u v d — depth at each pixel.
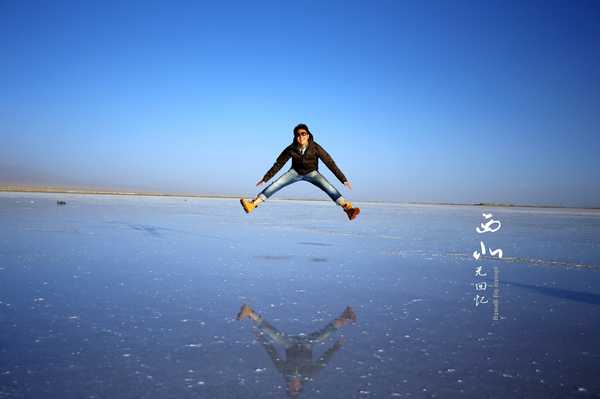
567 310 3.97
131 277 5.17
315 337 3.14
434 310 3.93
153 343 2.95
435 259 7.07
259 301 4.19
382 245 8.88
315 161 6.12
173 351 2.80
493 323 3.54
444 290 4.78
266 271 5.76
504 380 2.41
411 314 3.79
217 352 2.80
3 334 3.05
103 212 17.62
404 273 5.79
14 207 18.58
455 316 3.73
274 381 2.37
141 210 20.50
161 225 12.58
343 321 3.56
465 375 2.48
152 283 4.87
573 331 3.33
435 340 3.09
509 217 23.55
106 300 4.08
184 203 33.56
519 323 3.54
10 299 4.02
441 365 2.62
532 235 11.88
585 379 2.44
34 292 4.31
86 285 4.68
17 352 2.72
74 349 2.79
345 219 17.97
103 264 5.98
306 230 12.16
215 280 5.12
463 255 7.58
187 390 2.23
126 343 2.93
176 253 7.17
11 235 8.83
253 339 3.07
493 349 2.92
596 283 5.26
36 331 3.14
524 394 2.24
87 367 2.51
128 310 3.76
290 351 2.85
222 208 26.52
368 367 2.59
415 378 2.43
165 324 3.38
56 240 8.30
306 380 2.39
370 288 4.84
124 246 7.80
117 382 2.31
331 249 8.10
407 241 9.77
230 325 3.40
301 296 4.42
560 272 6.02
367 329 3.35
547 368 2.59
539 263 6.80
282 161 6.03
